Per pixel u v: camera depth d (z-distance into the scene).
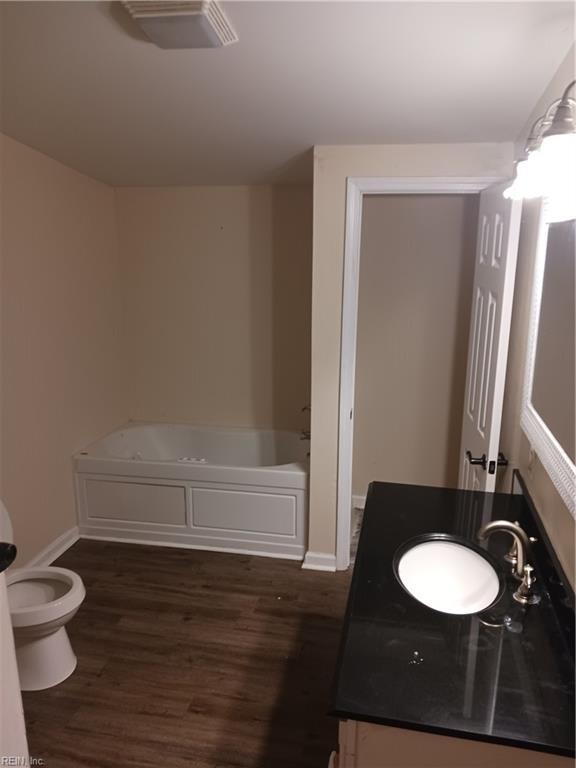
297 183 3.50
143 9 1.29
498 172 2.53
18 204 2.72
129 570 3.11
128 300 3.92
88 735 2.01
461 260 3.39
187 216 3.71
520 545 1.47
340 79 1.76
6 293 2.68
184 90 1.89
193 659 2.40
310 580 3.02
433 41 1.46
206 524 3.32
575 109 1.27
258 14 1.33
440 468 3.75
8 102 2.05
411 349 3.59
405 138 2.46
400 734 1.08
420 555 1.70
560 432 1.44
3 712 0.89
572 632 1.24
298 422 3.90
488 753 1.06
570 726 1.02
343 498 3.03
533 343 1.84
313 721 2.08
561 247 1.49
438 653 1.21
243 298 3.78
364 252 3.50
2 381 2.69
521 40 1.44
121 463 3.31
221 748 1.96
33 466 2.98
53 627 2.17
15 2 1.31
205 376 3.96
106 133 2.47
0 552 0.89
